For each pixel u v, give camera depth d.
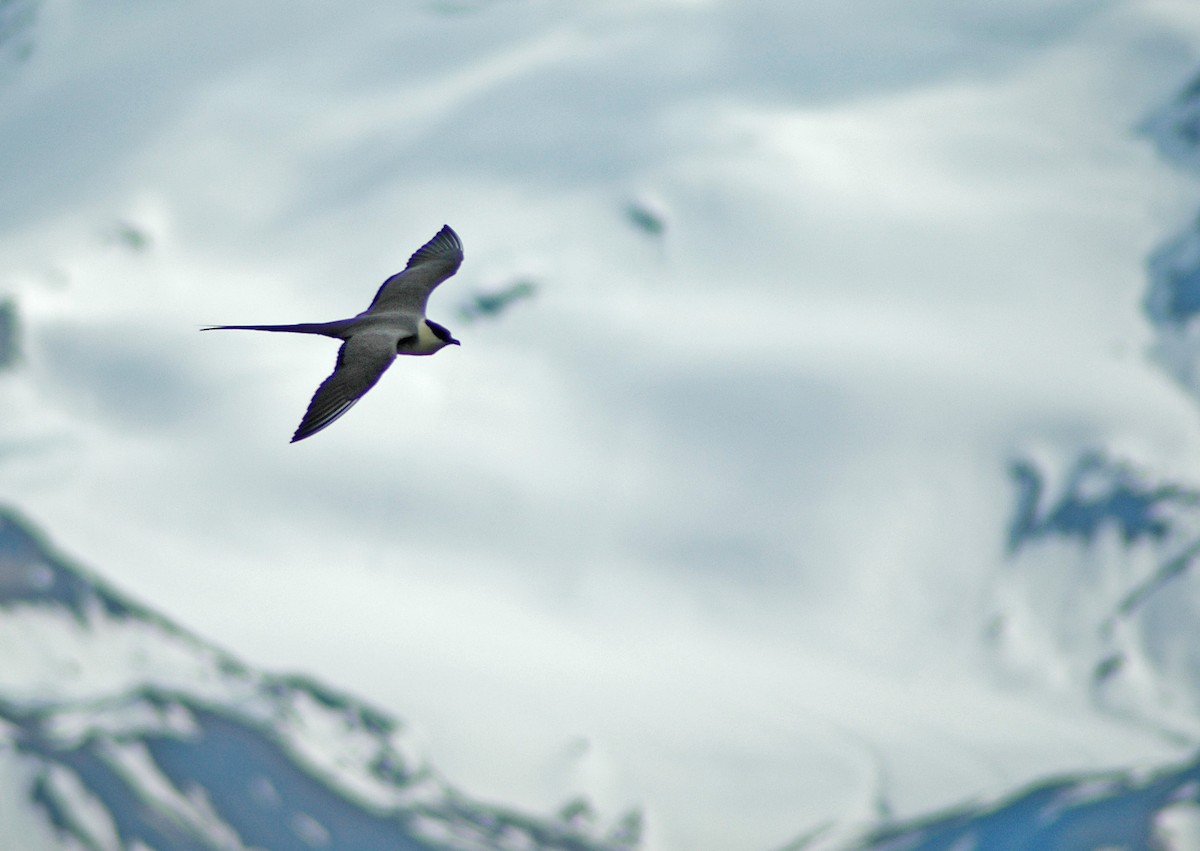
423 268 26.58
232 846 154.88
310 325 23.78
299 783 168.75
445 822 171.00
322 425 21.53
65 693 175.38
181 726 173.38
